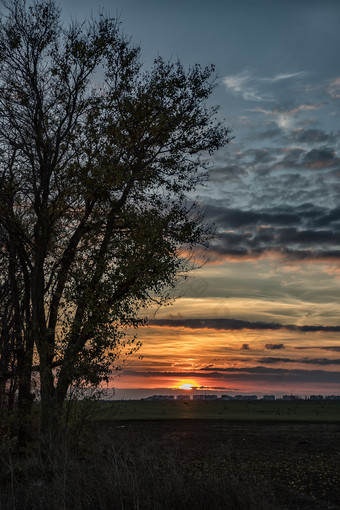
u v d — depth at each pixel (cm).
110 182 1966
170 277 1922
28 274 2227
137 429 3148
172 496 1102
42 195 2111
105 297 1894
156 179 2120
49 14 2164
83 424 1773
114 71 2167
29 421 2041
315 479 1655
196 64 2189
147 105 2116
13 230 2155
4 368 2220
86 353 1900
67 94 2150
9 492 1291
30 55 2156
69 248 2075
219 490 1165
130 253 1905
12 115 2134
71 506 1112
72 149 2070
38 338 2030
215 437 2859
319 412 6525
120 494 1084
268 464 1925
